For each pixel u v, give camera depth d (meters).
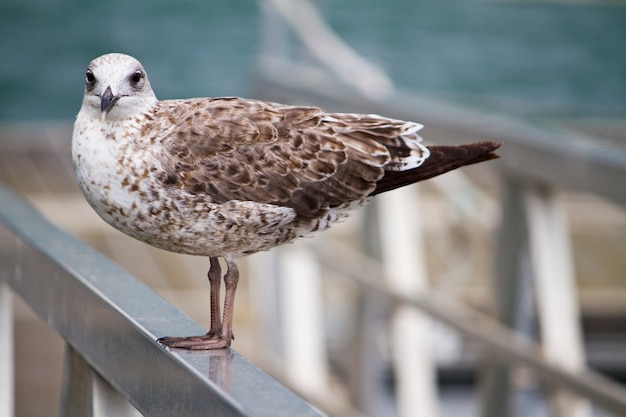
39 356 11.02
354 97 10.41
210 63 35.41
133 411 5.03
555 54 35.44
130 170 5.12
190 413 3.98
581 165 7.08
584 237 14.59
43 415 9.92
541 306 7.90
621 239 14.57
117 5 41.75
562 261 7.89
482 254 13.91
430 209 14.98
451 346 12.58
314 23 13.20
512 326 8.15
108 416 4.95
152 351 4.27
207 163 5.27
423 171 5.61
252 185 5.36
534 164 7.54
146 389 4.32
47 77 35.66
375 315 11.14
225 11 41.00
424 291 10.30
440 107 9.20
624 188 6.65
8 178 16.05
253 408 3.58
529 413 9.65
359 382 10.79
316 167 5.48
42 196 15.34
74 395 5.15
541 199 7.84
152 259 13.70
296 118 5.55
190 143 5.26
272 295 12.10
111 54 5.36
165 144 5.21
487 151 5.64
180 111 5.37
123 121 5.17
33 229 5.65
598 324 12.94
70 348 5.17
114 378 4.58
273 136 5.45
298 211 5.50
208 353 4.18
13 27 39.22
